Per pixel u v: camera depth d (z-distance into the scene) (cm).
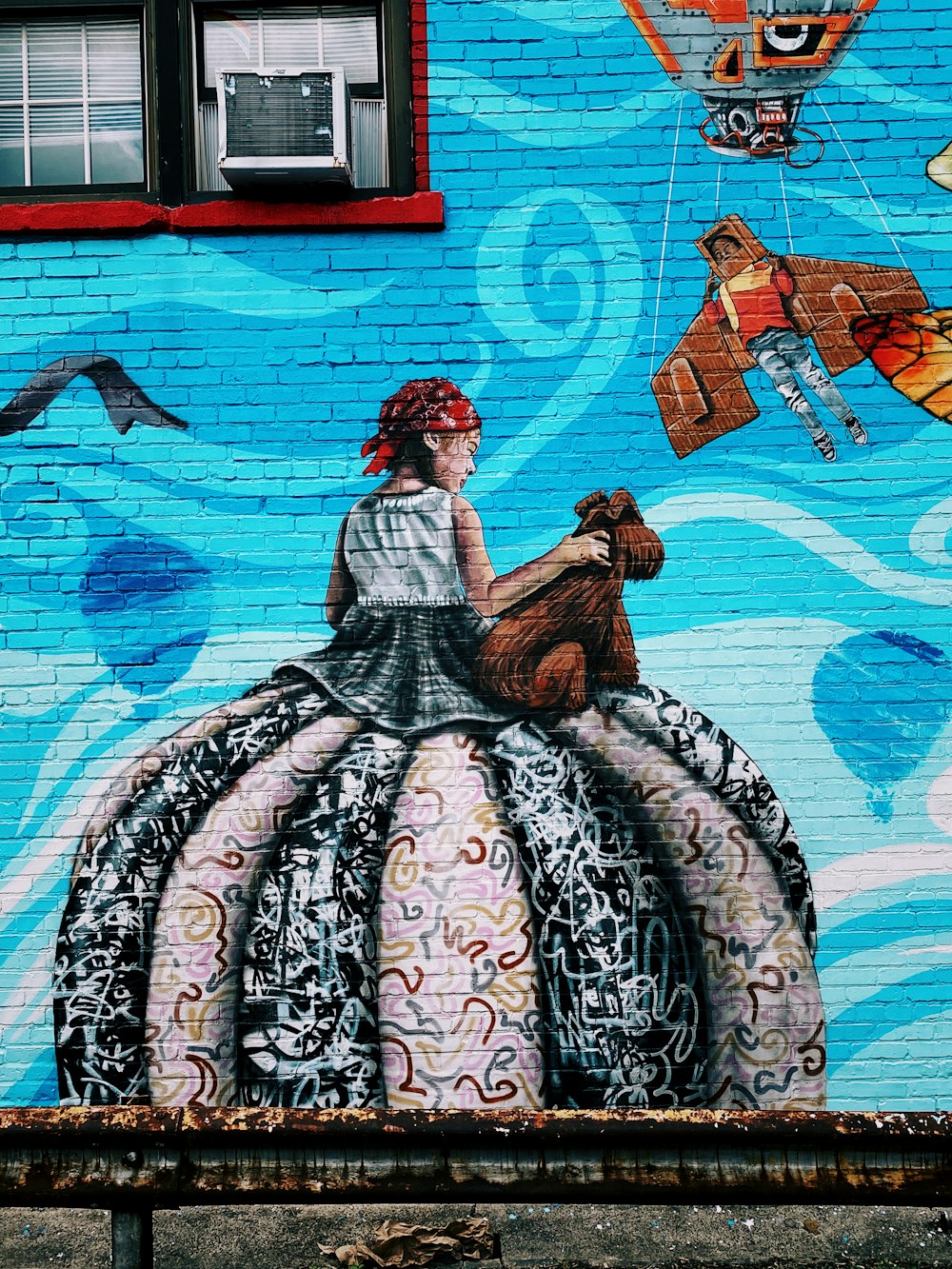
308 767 498
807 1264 424
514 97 509
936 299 505
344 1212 462
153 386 504
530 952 491
